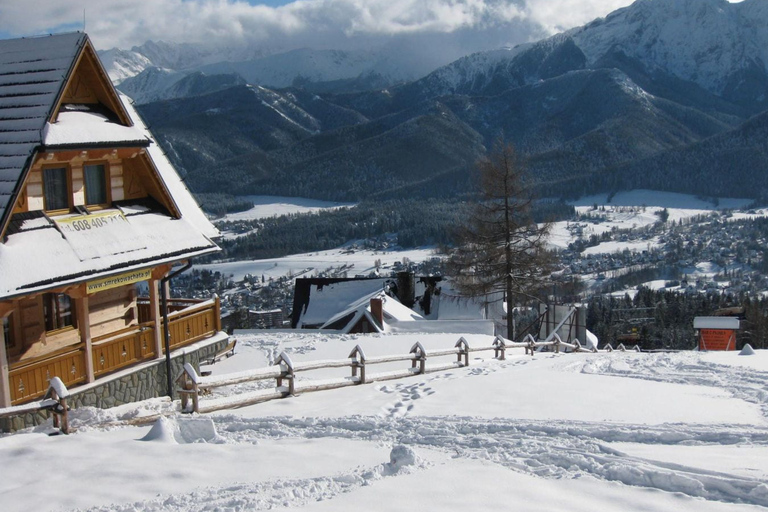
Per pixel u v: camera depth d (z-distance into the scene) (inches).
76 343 577.6
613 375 632.4
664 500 270.7
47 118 515.8
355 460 344.8
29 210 532.4
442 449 366.6
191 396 472.7
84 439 391.9
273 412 473.7
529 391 534.9
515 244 1331.2
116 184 628.1
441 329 1163.3
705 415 444.1
